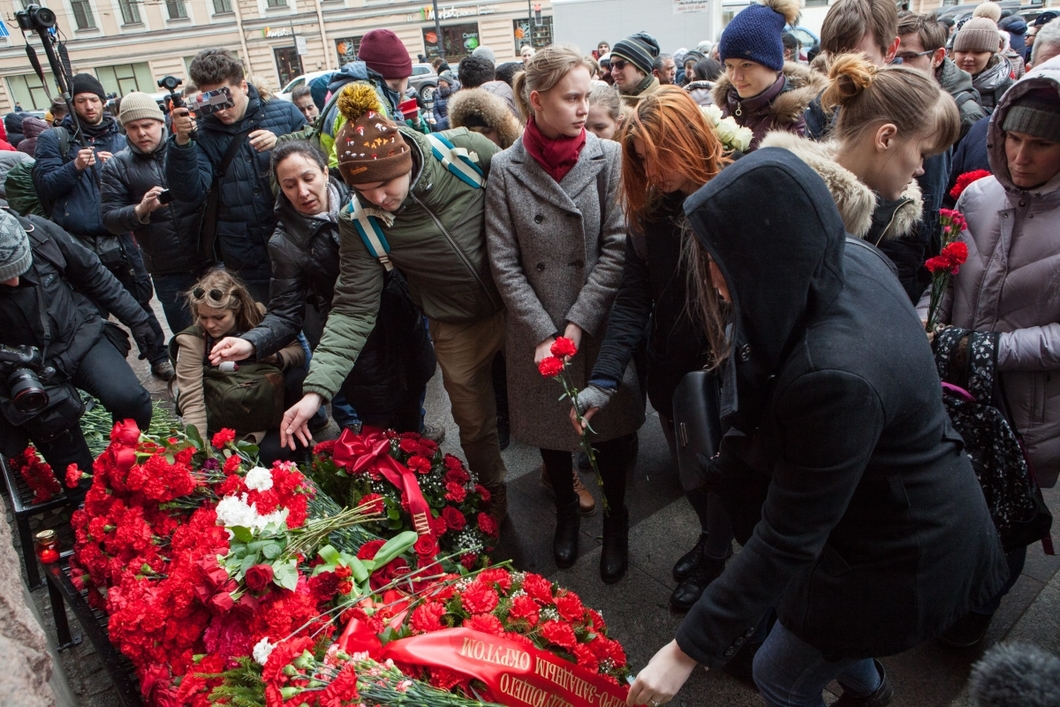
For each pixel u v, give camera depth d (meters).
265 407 2.48
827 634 1.32
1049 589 2.19
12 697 1.00
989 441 1.70
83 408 2.68
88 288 2.77
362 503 2.02
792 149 1.45
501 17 27.27
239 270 3.46
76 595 2.05
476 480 2.52
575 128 2.06
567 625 1.69
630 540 2.62
